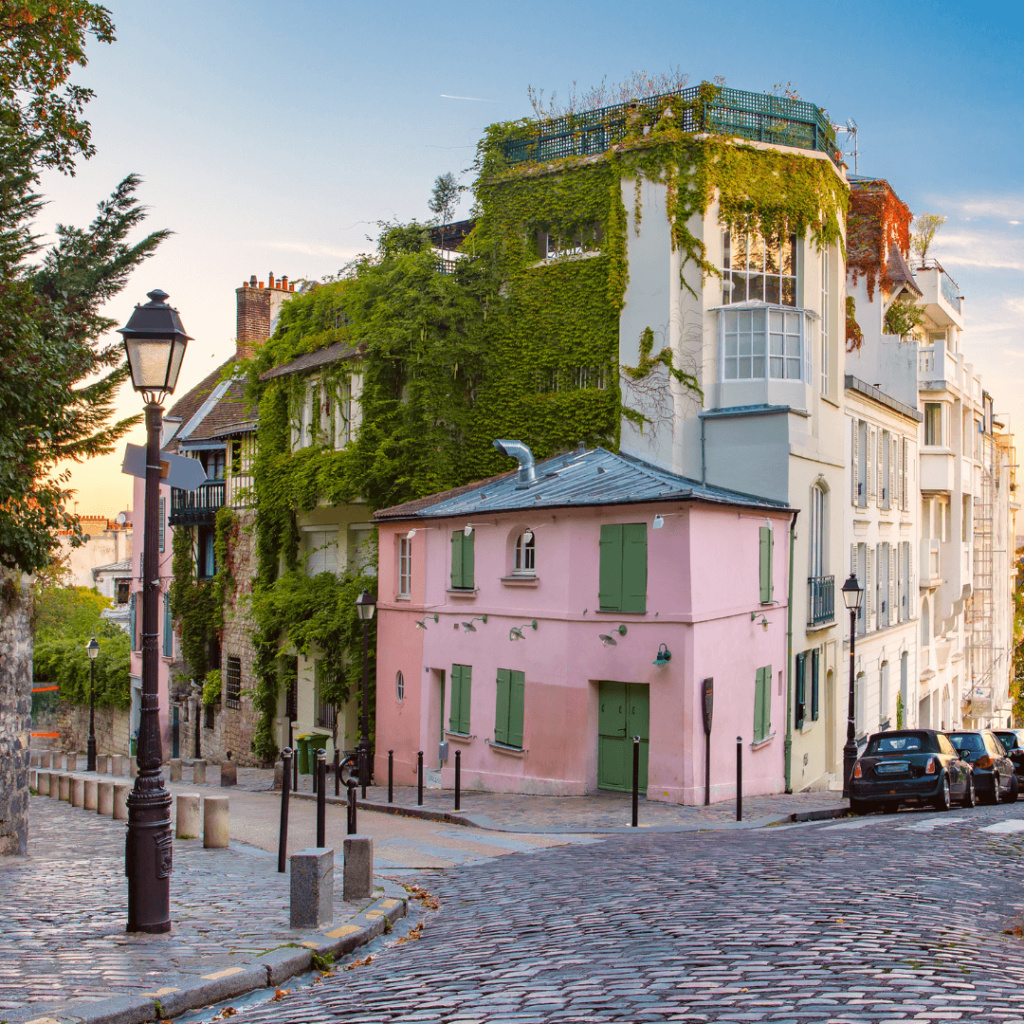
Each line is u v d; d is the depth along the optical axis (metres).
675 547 19.55
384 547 26.25
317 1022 5.98
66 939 8.09
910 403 37.25
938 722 44.25
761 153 26.28
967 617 51.91
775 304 25.92
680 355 25.61
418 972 7.17
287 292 40.78
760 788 22.31
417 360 27.11
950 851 12.19
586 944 7.44
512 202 27.98
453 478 27.89
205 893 10.23
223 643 36.25
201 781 27.34
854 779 19.38
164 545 39.91
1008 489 59.62
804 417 25.64
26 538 13.23
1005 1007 5.22
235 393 37.62
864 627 31.42
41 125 16.67
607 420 26.25
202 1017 6.50
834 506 28.45
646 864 11.57
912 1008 5.21
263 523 32.72
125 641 49.88
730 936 7.23
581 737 20.39
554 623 20.97
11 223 15.00
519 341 27.67
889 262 39.03
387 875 12.02
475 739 22.64
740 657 21.52
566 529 20.95
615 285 26.17
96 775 31.88
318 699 30.44
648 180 25.92
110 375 15.61
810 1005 5.35
